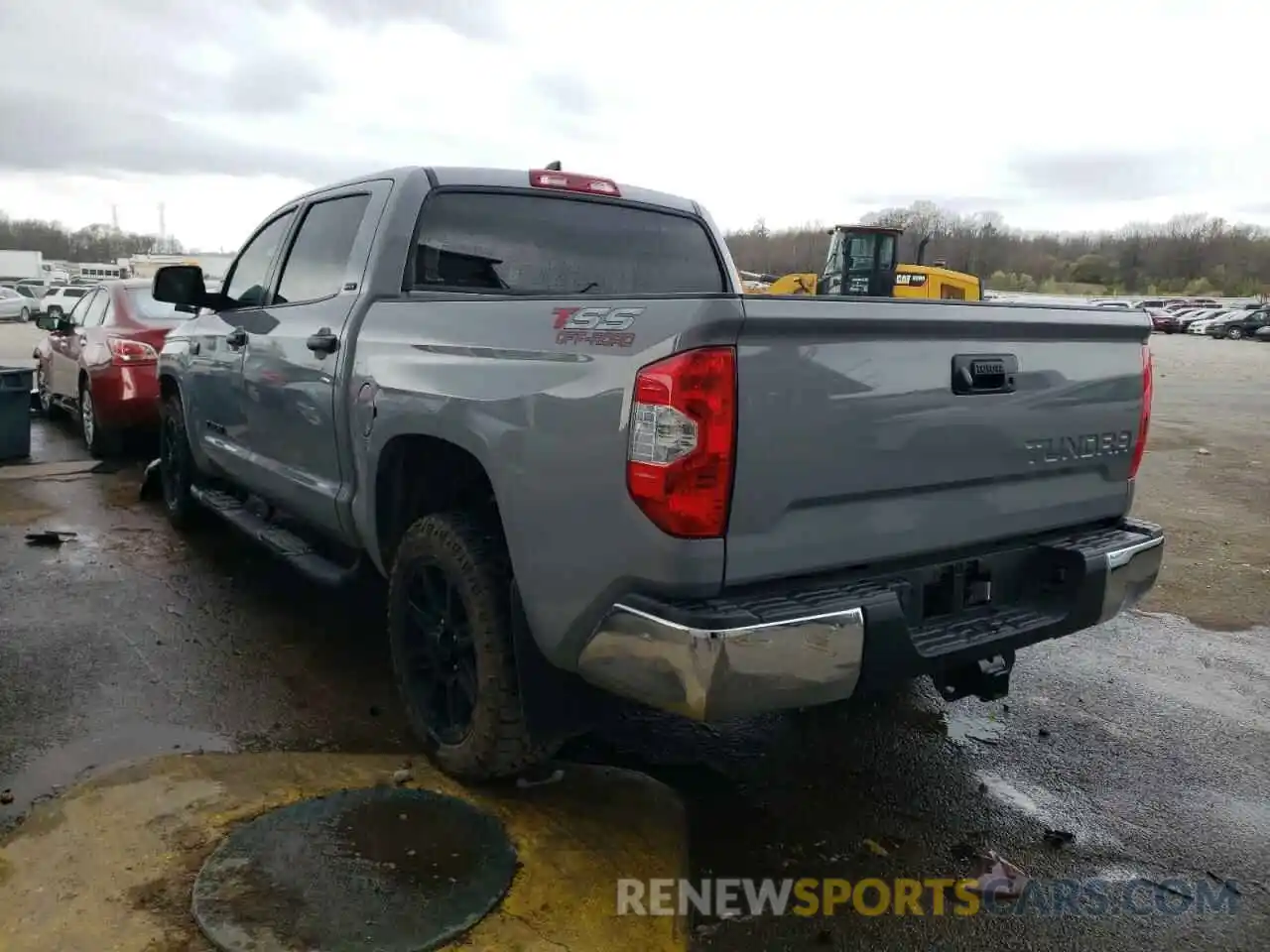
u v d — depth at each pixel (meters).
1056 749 3.85
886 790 3.49
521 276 4.12
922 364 2.78
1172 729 4.05
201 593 5.17
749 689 2.42
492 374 2.93
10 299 38.69
